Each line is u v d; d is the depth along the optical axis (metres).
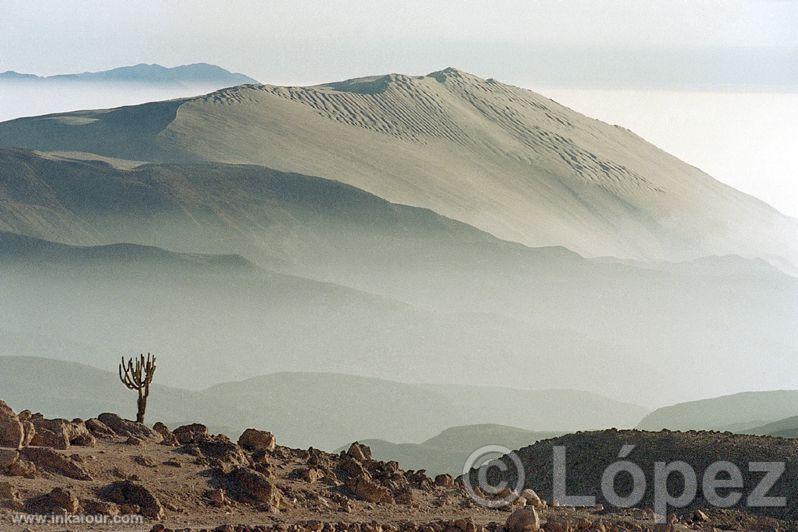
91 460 82.56
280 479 90.38
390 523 83.31
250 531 72.69
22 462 77.62
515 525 83.38
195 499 79.94
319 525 75.88
